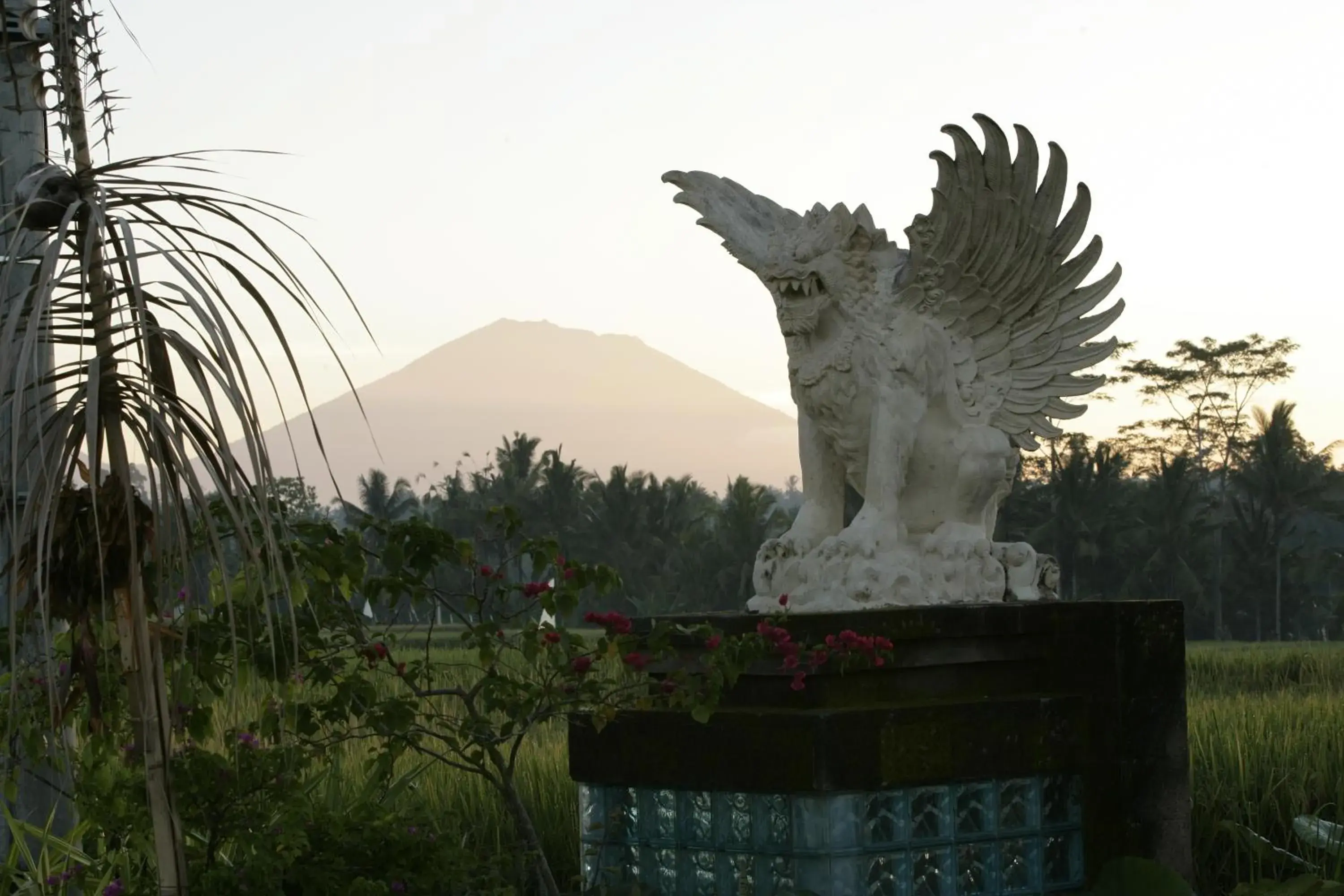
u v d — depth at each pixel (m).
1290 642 35.62
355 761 9.80
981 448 7.25
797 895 5.90
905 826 6.34
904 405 7.07
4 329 3.72
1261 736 9.77
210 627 5.22
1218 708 12.08
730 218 7.49
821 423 7.31
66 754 4.49
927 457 7.29
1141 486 51.03
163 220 4.07
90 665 4.21
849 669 6.23
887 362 7.07
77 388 4.08
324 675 5.43
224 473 4.11
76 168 4.15
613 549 44.25
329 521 5.58
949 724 6.42
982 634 6.74
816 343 7.31
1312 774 8.98
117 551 4.20
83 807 5.16
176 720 4.93
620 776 6.80
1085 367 7.40
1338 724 10.25
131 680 4.37
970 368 7.41
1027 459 44.56
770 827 6.33
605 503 45.78
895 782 6.20
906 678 6.61
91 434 3.81
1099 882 6.54
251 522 4.20
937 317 7.31
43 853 6.35
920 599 6.86
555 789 9.50
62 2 4.17
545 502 45.50
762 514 43.44
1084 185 7.27
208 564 5.35
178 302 4.09
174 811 4.41
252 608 4.61
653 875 6.75
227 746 5.49
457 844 5.74
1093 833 6.82
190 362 3.85
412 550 5.76
